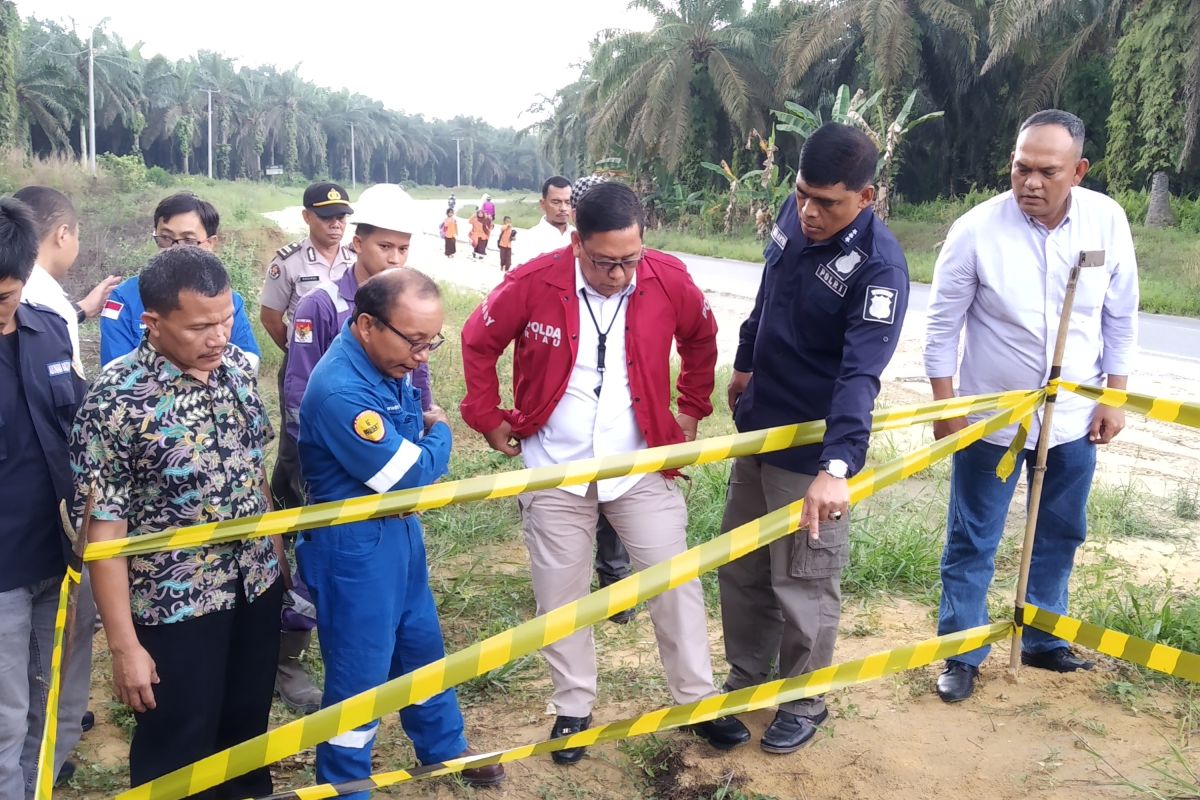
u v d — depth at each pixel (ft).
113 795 9.91
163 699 8.05
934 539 15.97
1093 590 14.19
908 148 114.83
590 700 10.46
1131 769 9.77
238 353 8.57
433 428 9.58
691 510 17.58
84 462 7.56
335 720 7.76
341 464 8.75
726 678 11.76
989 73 107.45
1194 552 16.01
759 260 86.12
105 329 11.32
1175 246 70.54
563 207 18.38
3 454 8.13
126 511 7.73
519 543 16.88
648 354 10.21
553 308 10.12
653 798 9.77
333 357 8.72
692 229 112.78
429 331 8.43
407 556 9.10
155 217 12.44
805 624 10.12
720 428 23.75
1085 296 10.70
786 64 107.86
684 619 10.23
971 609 11.32
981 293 11.08
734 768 10.06
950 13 96.94
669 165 117.91
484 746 10.68
